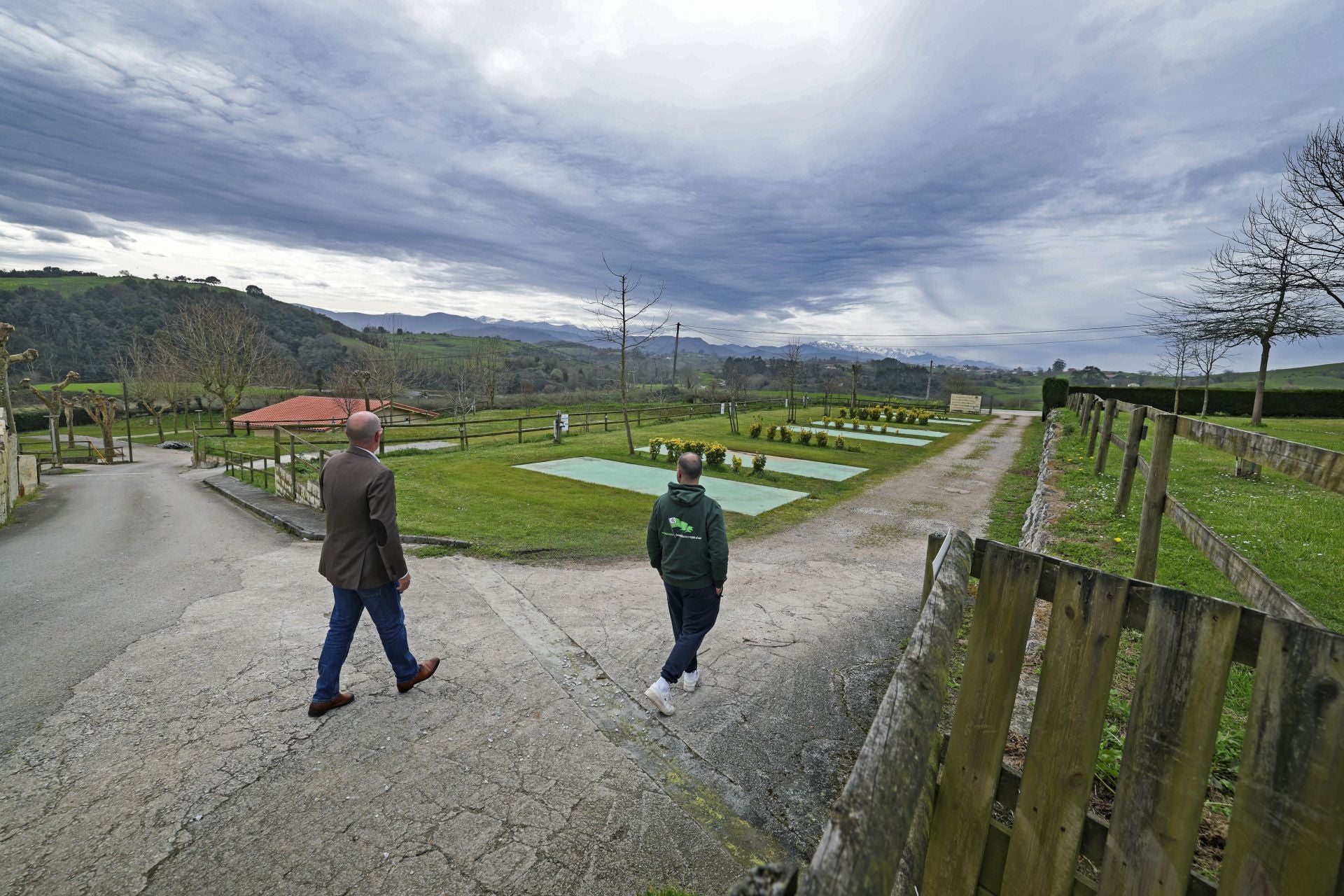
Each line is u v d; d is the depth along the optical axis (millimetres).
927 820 1600
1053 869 1716
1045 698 1751
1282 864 1321
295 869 2451
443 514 9773
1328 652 1255
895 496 11992
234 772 3057
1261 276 16344
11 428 15711
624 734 3539
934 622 1845
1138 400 31469
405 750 3299
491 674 4227
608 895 2383
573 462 16266
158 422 44000
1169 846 1494
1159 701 1522
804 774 3229
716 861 2584
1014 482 13820
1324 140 13094
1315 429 16828
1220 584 4609
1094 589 1650
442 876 2441
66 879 2363
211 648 4535
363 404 40625
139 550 7961
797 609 5766
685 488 3775
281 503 11578
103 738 3328
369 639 4746
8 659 4340
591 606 5742
